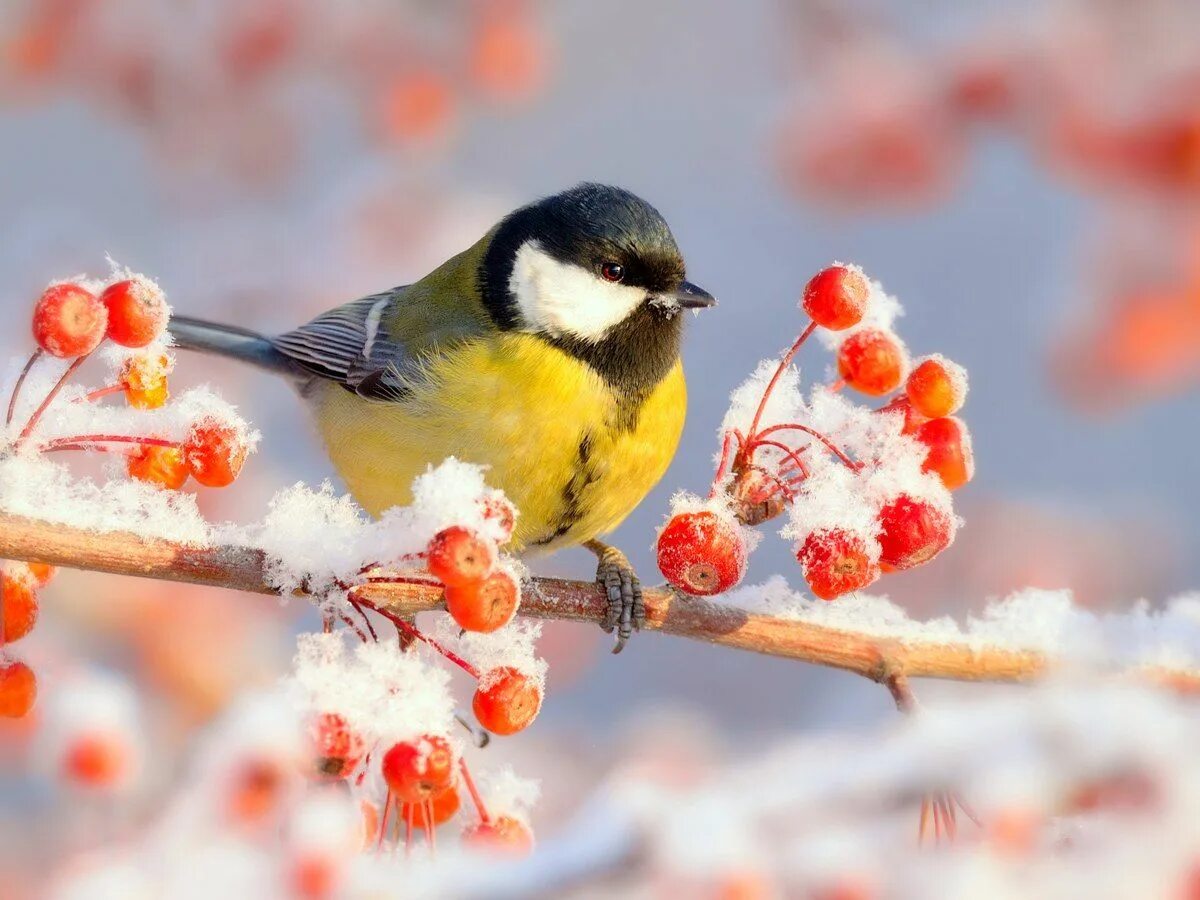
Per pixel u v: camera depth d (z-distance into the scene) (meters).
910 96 12.45
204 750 5.43
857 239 17.14
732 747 13.34
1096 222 13.46
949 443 5.92
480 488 5.47
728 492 6.14
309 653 5.47
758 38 17.69
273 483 13.23
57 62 13.93
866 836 5.11
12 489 5.66
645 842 5.06
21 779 10.37
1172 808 4.83
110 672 11.05
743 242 17.53
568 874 5.07
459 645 5.73
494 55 14.12
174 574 5.71
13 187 14.98
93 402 5.91
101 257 14.17
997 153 16.11
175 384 14.02
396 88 14.03
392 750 5.34
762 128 14.83
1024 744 4.90
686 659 14.59
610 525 9.15
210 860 5.19
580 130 17.81
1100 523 14.41
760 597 6.55
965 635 6.33
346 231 14.27
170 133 14.27
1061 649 6.25
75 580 11.56
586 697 14.36
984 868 4.86
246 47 13.95
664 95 17.81
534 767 12.76
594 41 17.81
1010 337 16.44
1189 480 15.38
